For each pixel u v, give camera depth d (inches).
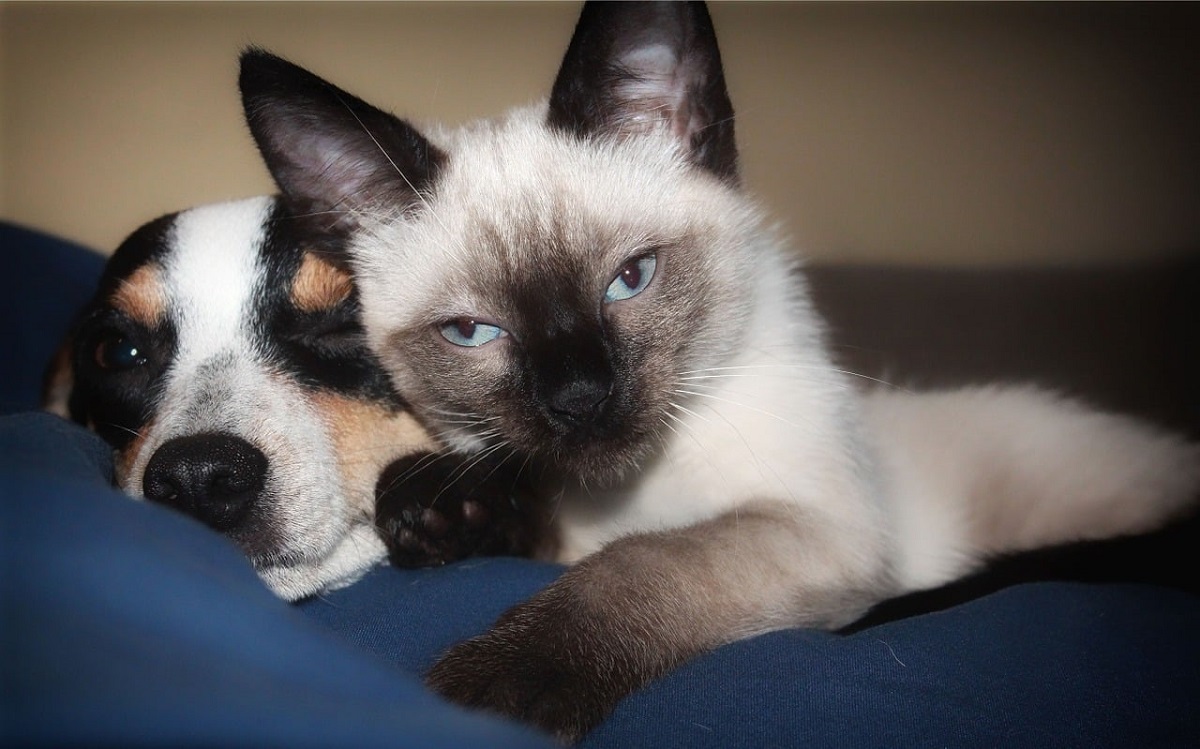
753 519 13.8
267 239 15.1
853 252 23.3
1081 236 23.1
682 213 14.6
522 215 14.2
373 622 12.9
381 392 15.0
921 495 16.6
